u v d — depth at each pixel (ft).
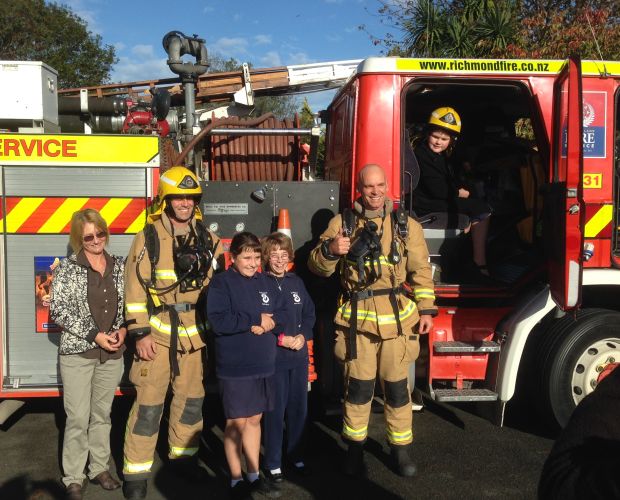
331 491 12.05
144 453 11.79
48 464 13.16
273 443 12.06
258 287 11.76
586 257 13.97
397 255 12.21
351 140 14.58
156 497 11.88
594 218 14.01
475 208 14.83
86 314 11.66
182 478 12.63
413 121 18.53
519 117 18.37
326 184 14.29
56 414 16.08
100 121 17.39
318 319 14.34
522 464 13.12
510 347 13.83
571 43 34.81
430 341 14.21
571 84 12.37
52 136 13.09
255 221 14.12
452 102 17.31
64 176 13.17
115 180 13.29
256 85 23.59
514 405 16.83
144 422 11.78
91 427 12.15
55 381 13.34
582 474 4.46
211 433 14.97
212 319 11.30
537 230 15.33
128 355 13.41
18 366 13.30
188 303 11.89
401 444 12.63
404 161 14.28
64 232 13.21
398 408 12.61
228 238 14.08
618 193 14.20
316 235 14.29
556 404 14.19
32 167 13.12
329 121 18.83
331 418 16.10
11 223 13.12
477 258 14.69
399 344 12.41
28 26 96.68
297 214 14.24
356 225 12.56
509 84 14.17
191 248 11.69
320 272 12.71
